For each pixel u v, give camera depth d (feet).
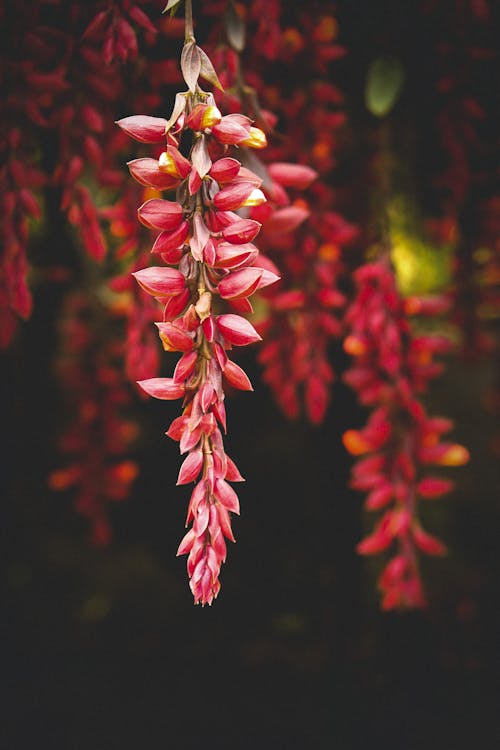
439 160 4.53
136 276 2.36
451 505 10.78
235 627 7.77
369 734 6.02
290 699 6.53
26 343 8.30
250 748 6.08
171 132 2.39
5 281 3.09
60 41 3.08
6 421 8.17
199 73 2.38
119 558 9.40
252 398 11.66
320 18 3.40
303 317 3.49
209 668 7.11
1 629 7.66
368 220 4.31
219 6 2.98
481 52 3.47
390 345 3.34
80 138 3.06
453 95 3.56
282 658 7.08
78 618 8.05
